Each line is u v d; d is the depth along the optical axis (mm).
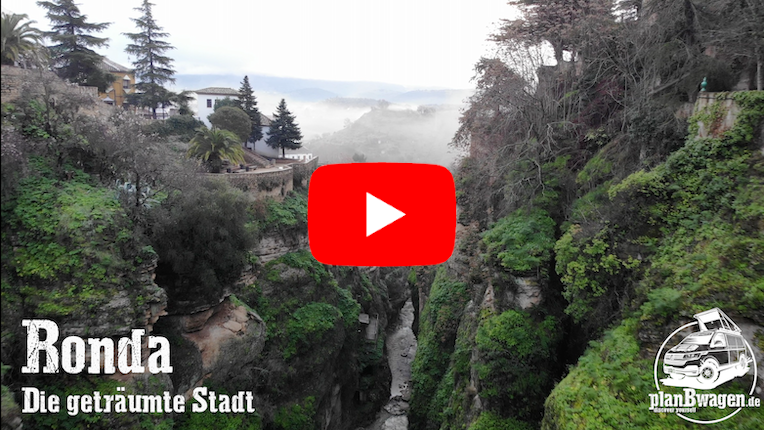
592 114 28938
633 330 16562
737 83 21094
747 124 17078
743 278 14203
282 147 66625
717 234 16047
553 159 29172
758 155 16844
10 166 17484
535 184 27625
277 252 40938
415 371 37562
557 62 34688
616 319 18688
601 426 14266
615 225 19641
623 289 18922
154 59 54750
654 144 20922
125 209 21859
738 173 16891
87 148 21969
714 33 21359
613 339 17094
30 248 17500
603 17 29422
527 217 26938
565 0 33188
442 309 37656
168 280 25797
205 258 26109
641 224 18844
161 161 24188
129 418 18531
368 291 56812
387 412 46062
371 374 47656
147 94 54156
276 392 34031
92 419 17547
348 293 46594
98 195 20797
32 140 20359
